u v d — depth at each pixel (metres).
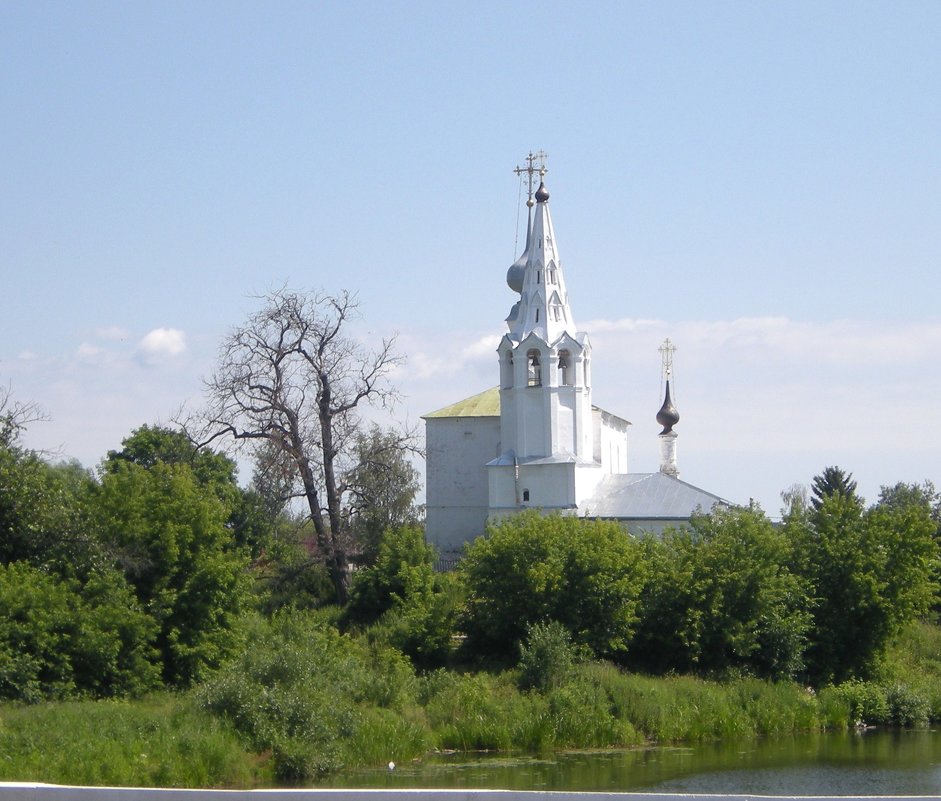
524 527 96.12
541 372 148.25
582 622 92.06
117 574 80.06
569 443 148.50
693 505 143.00
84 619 74.94
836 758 74.50
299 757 64.56
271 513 116.56
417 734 72.69
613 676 84.94
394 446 120.31
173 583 82.94
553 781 66.12
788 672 95.38
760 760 73.69
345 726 70.00
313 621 98.00
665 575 95.19
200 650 80.44
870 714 89.12
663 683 87.25
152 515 84.19
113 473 91.06
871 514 103.94
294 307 115.94
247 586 88.06
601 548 93.62
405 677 81.75
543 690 82.88
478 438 160.25
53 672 73.06
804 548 102.38
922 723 89.19
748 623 94.25
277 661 72.75
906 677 100.75
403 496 127.94
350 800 42.53
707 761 73.12
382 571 103.56
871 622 99.88
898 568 100.75
